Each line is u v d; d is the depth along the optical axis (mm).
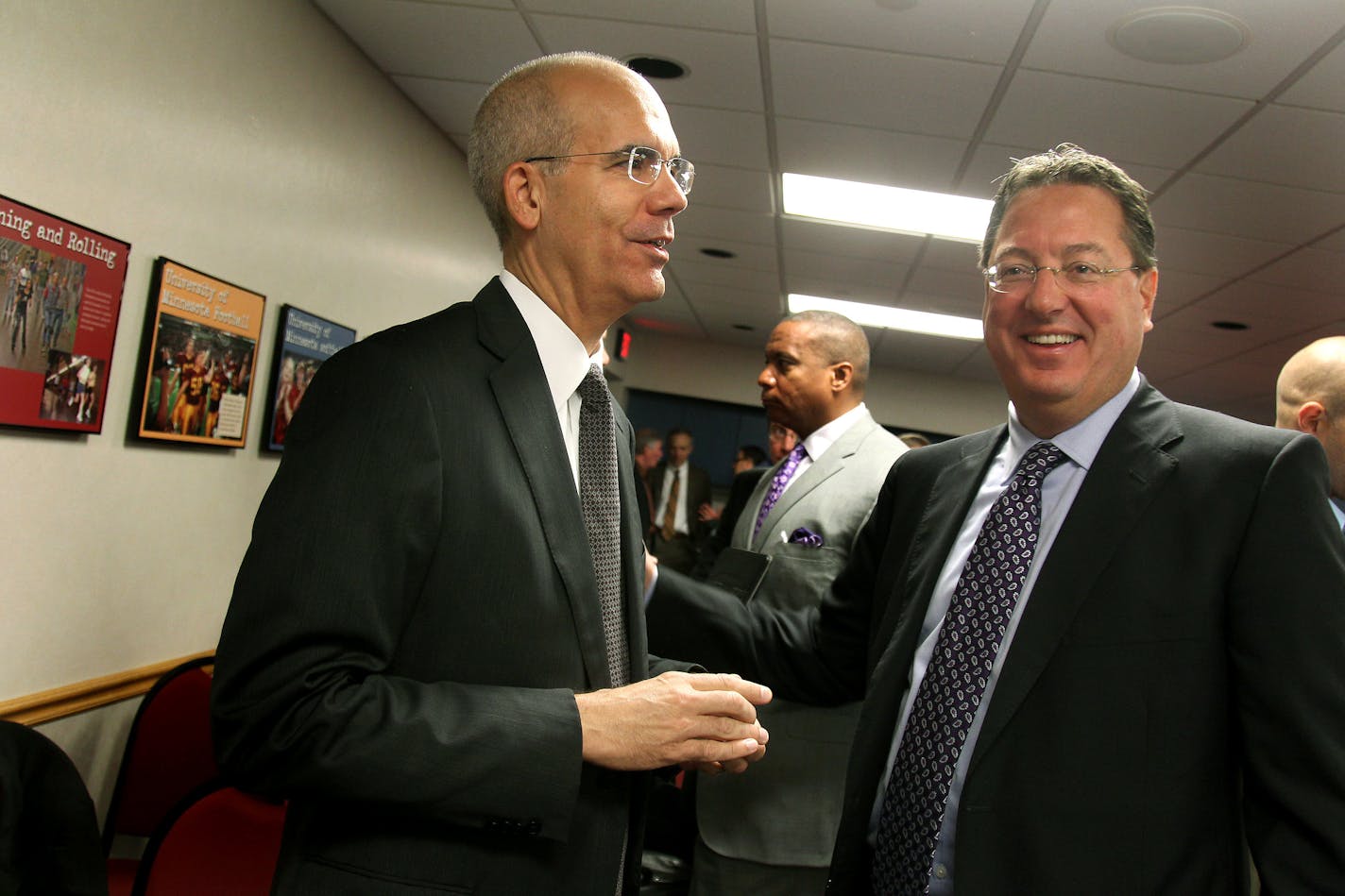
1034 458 1140
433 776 778
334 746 762
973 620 1105
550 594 888
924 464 1377
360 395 852
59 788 1591
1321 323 5191
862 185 4035
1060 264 1095
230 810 1632
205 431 2451
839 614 1479
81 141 1922
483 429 888
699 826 1861
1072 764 966
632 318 8312
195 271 2330
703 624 1507
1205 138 3111
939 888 1049
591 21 2834
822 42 2809
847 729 1824
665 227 986
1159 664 970
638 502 1141
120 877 1998
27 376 1834
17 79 1747
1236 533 975
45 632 1957
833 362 2119
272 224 2701
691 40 2889
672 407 9062
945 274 5305
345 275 3188
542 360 983
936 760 1080
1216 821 958
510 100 1001
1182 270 4590
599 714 854
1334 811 871
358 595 797
